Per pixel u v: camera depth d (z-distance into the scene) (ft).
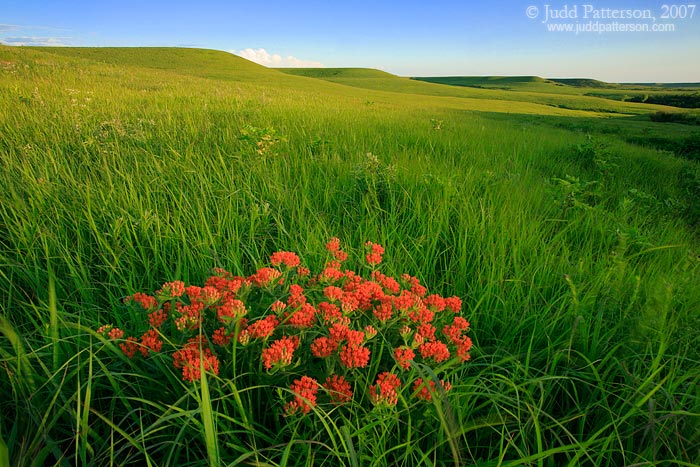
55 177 13.37
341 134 26.14
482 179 16.93
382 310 6.08
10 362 5.65
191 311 5.66
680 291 8.87
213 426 4.29
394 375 5.40
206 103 37.04
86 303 7.68
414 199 14.19
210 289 5.73
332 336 5.40
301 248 10.32
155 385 5.87
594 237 13.09
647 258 11.46
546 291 9.23
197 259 9.52
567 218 14.55
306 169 17.20
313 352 5.55
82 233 10.55
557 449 4.67
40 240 9.76
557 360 6.72
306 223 11.81
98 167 14.99
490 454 5.29
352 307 6.00
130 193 12.44
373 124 33.19
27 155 15.37
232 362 5.44
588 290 8.74
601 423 5.93
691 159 42.39
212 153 18.22
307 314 5.85
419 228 11.98
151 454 5.44
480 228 11.67
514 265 9.64
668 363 6.89
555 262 10.55
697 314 8.04
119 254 9.27
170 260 9.61
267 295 6.81
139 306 6.20
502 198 14.71
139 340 6.15
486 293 8.26
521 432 5.33
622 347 7.32
